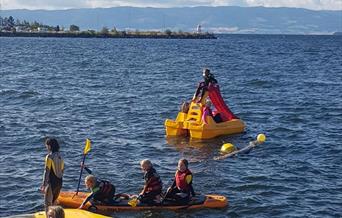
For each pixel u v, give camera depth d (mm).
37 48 116625
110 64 72000
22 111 31406
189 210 15680
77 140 24156
